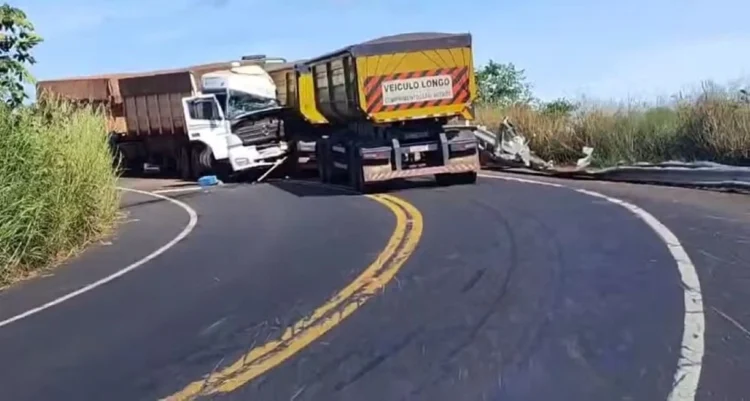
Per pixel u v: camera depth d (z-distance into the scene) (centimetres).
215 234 1538
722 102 1955
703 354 658
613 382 616
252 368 705
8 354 818
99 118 1812
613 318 767
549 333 736
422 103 2053
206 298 984
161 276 1157
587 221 1296
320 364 702
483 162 2511
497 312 814
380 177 2047
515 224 1320
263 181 2798
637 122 2230
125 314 943
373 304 881
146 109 3189
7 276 1206
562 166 2345
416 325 791
